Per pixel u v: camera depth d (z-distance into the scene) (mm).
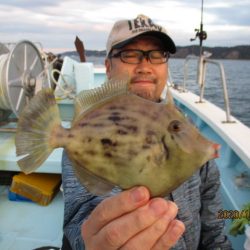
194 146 267
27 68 1155
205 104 1284
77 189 399
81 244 340
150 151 271
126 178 274
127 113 281
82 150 279
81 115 288
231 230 597
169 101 285
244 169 897
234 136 857
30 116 274
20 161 272
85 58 2201
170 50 595
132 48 579
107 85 290
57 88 1438
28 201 979
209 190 558
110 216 263
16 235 832
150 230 254
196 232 497
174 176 270
